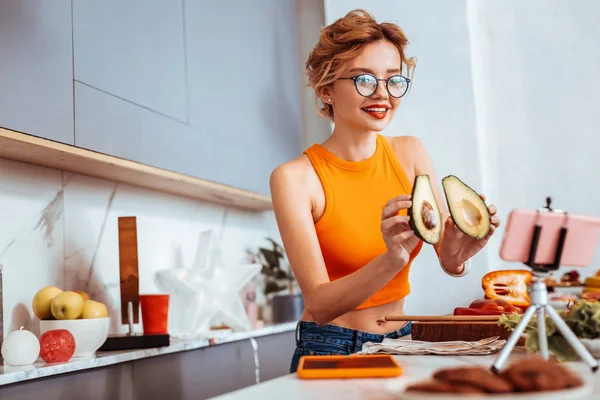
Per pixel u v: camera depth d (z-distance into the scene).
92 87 2.17
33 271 2.32
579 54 3.65
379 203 1.82
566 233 1.02
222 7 3.06
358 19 1.74
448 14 3.54
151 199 3.01
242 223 3.80
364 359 1.06
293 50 3.75
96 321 2.15
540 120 3.68
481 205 1.25
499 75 3.74
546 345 1.03
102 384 2.05
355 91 1.71
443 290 3.37
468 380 0.73
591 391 0.79
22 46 1.90
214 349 2.70
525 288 1.75
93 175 2.61
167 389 2.37
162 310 2.54
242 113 3.15
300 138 3.72
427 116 3.52
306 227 1.70
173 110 2.62
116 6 2.33
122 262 2.44
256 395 0.85
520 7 3.74
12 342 1.92
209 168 2.83
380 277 1.41
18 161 2.28
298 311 3.60
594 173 3.59
